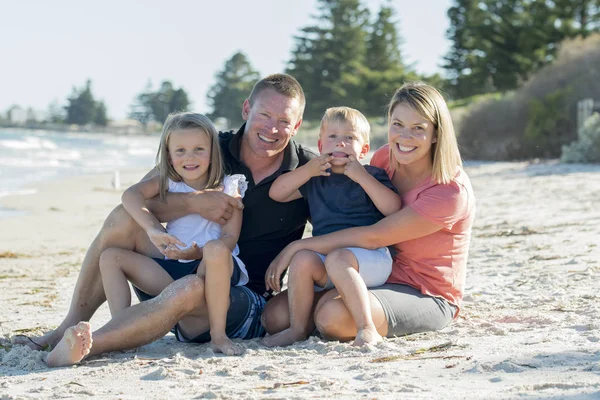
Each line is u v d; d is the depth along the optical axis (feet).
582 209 34.32
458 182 13.01
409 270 13.29
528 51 149.48
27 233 37.19
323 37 211.61
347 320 12.32
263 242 14.30
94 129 387.34
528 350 10.87
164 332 12.28
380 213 13.60
